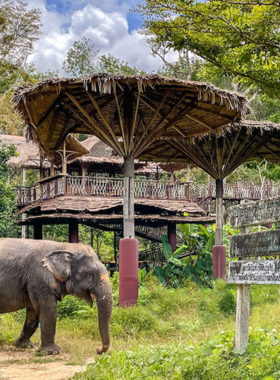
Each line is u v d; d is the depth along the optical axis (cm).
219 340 696
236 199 2970
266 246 600
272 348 623
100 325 919
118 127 1602
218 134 1524
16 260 933
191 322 1212
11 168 2731
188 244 2006
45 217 1972
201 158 1764
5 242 952
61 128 1507
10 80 3672
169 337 1127
